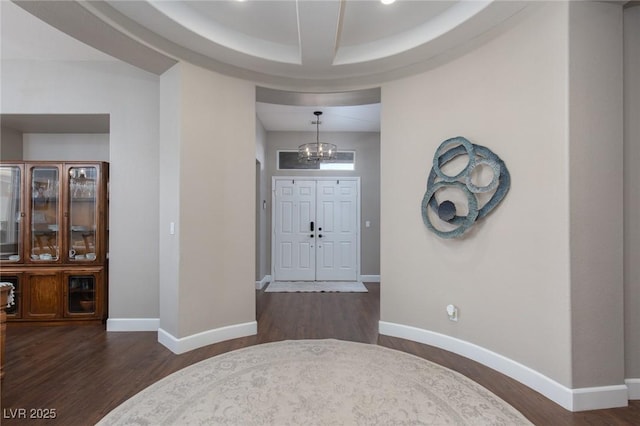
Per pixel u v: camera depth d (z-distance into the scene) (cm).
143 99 350
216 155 314
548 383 217
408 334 320
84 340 318
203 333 304
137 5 232
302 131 627
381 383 234
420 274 312
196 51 296
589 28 209
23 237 357
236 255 328
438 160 292
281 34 301
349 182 632
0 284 229
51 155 407
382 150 342
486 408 205
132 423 190
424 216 302
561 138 211
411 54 299
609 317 209
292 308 441
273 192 624
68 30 242
